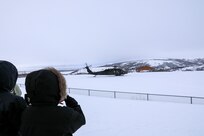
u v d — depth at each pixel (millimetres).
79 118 2686
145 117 12344
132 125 10656
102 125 10820
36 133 2527
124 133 9398
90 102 18516
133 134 9242
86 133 9531
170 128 9961
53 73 2678
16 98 2963
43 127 2521
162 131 9555
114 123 11141
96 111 14602
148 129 9898
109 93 25484
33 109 2646
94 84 37250
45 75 2588
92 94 24875
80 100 19828
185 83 33438
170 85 31484
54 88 2596
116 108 15430
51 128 2514
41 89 2553
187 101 19531
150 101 18297
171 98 21297
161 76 47750
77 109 2793
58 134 2516
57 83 2646
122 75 56281
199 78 40312
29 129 2584
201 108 14531
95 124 11047
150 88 28984
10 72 2945
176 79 40000
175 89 27297
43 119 2541
